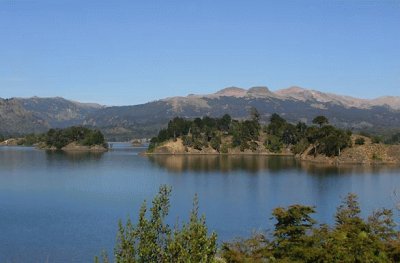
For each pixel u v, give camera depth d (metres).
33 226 75.38
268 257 39.09
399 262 35.53
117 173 170.38
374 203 98.06
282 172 173.75
